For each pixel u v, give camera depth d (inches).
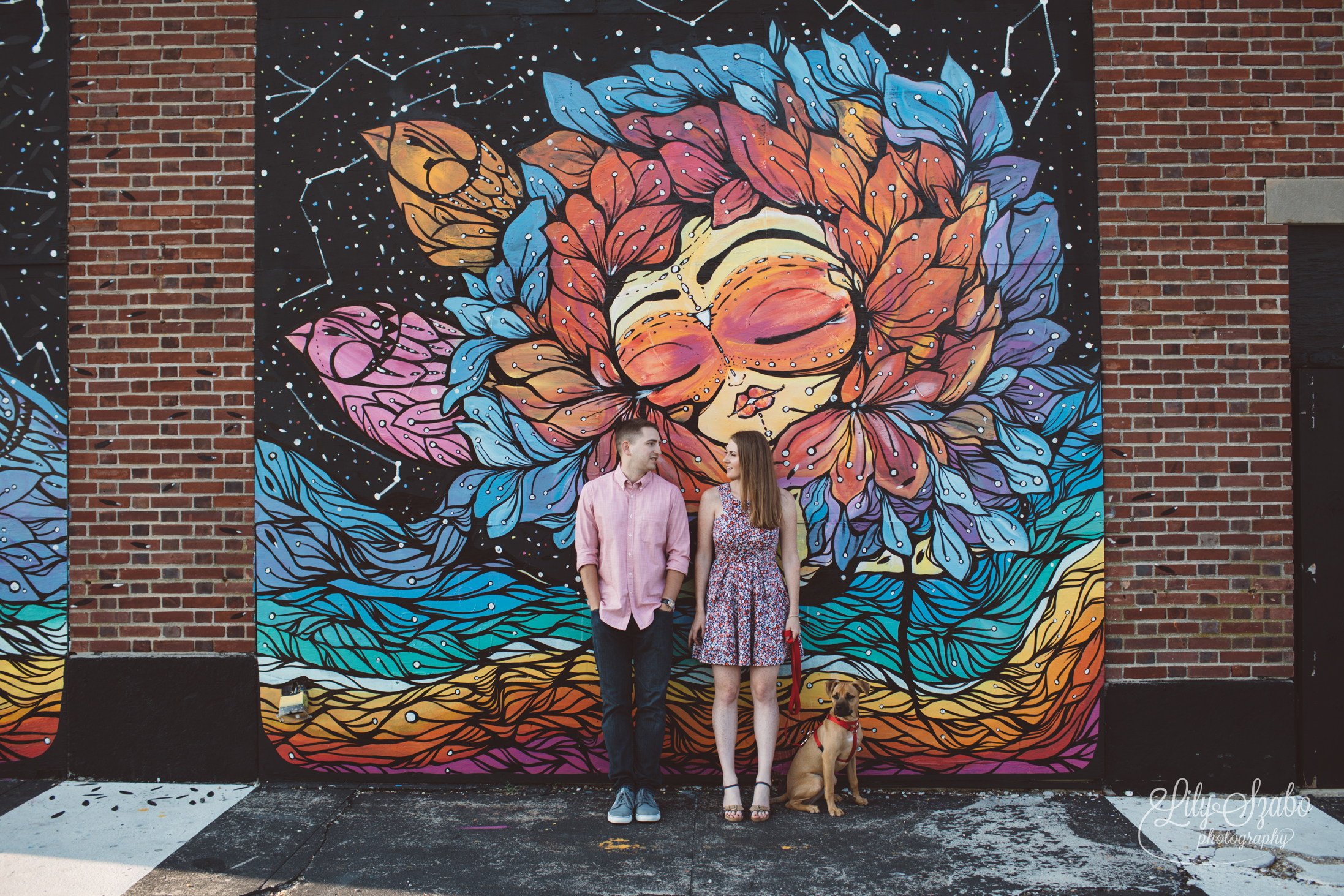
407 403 172.9
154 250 174.7
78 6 175.5
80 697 171.0
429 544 171.9
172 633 172.4
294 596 171.6
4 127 175.3
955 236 171.0
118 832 148.7
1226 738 166.4
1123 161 171.3
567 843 144.3
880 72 171.9
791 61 172.4
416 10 173.9
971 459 170.4
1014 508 170.1
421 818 155.0
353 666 171.2
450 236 173.0
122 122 175.3
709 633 154.6
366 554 172.1
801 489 171.0
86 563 173.3
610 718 154.8
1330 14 171.2
